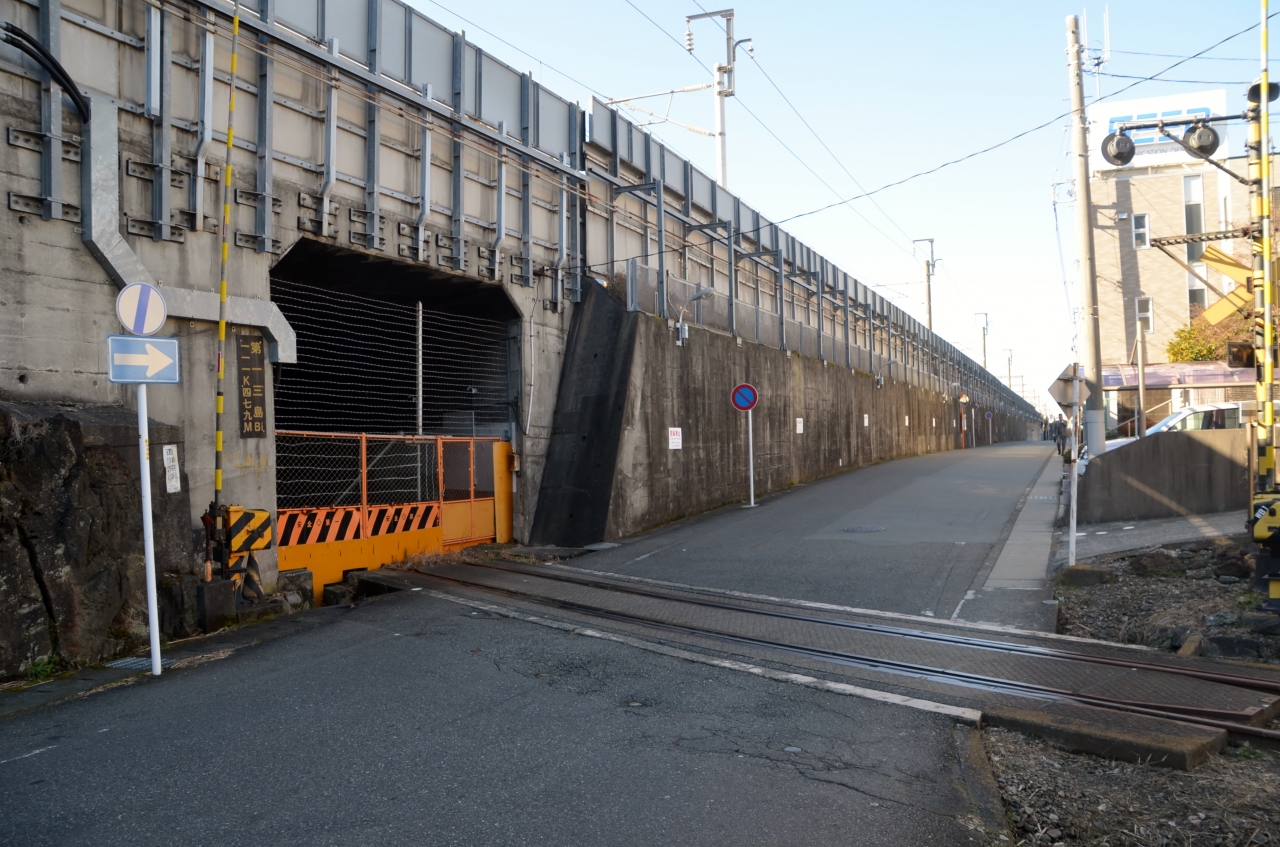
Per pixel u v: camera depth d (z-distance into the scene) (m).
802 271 31.14
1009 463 30.55
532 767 5.31
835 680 7.23
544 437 17.73
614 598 10.90
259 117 11.80
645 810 4.68
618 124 20.16
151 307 7.82
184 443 10.45
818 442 29.19
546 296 17.88
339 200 13.04
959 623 9.20
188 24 10.94
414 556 14.16
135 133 10.35
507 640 8.72
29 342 9.15
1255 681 6.87
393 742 5.79
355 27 13.34
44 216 9.32
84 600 8.15
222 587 9.76
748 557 13.72
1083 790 5.13
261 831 4.43
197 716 6.43
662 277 20.22
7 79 9.11
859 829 4.46
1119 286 34.53
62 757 5.57
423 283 15.68
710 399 21.34
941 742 5.79
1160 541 11.58
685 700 6.72
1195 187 33.94
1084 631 9.10
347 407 17.41
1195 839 4.53
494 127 16.14
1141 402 23.95
